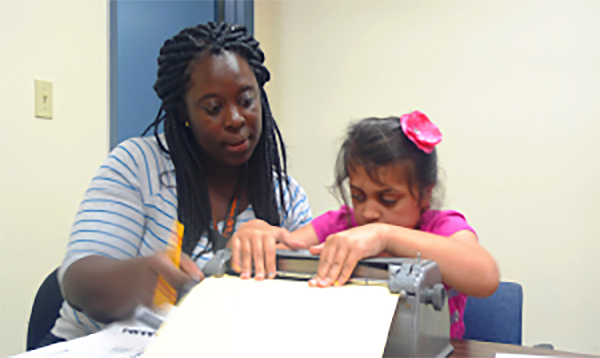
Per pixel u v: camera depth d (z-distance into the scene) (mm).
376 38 1932
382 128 956
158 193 954
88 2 1547
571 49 1638
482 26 1754
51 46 1449
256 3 2152
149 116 1769
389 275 612
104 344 644
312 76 2062
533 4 1680
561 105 1655
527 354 654
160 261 707
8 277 1360
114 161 942
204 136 915
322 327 552
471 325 1041
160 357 551
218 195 1036
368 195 933
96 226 860
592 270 1623
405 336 566
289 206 1141
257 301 613
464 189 1794
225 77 882
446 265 772
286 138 2115
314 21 2049
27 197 1399
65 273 796
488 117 1756
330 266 655
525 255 1712
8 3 1344
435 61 1832
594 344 1624
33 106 1407
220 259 725
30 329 938
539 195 1689
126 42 1662
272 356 524
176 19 1866
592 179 1619
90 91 1562
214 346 552
